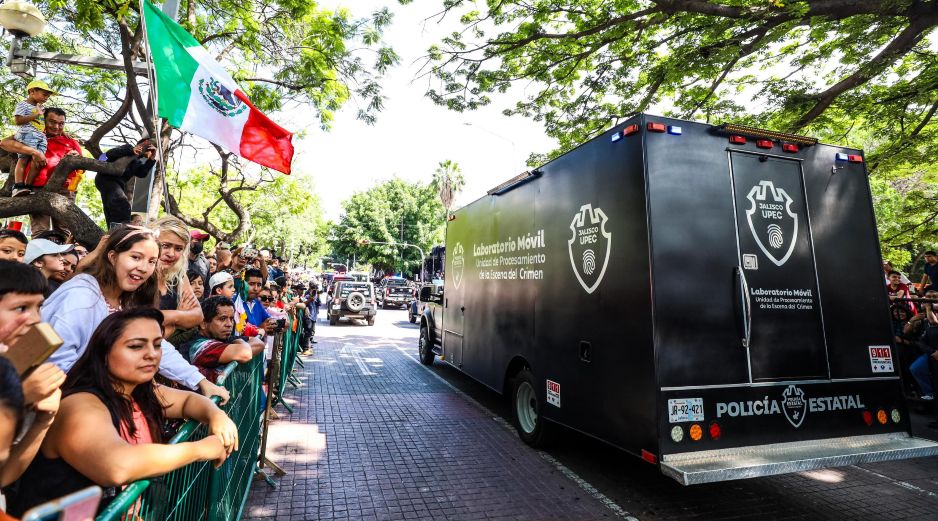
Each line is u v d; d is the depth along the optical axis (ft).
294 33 29.40
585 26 30.40
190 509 6.81
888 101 27.99
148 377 6.12
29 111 16.43
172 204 33.12
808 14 23.56
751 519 12.67
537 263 17.61
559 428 17.37
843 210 13.99
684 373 11.55
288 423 20.42
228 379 9.74
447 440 18.63
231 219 81.10
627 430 12.19
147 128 21.06
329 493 13.76
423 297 36.22
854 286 13.62
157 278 9.39
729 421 11.67
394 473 15.31
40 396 4.25
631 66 32.73
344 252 164.55
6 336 5.19
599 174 14.14
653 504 13.44
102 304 7.63
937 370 21.77
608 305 13.33
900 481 15.37
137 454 4.99
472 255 24.97
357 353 40.88
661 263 11.85
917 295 29.63
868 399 13.06
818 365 12.77
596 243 14.08
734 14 24.13
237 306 17.63
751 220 12.91
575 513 12.83
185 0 27.86
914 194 33.12
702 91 31.76
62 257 11.28
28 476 5.10
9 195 16.55
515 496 13.80
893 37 27.09
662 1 24.94
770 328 12.49
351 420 21.13
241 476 11.51
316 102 32.42
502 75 32.30
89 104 31.76
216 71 17.44
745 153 13.29
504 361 20.15
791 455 11.51
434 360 37.78
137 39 21.66
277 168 19.36
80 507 3.23
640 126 12.54
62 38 30.07
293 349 28.04
